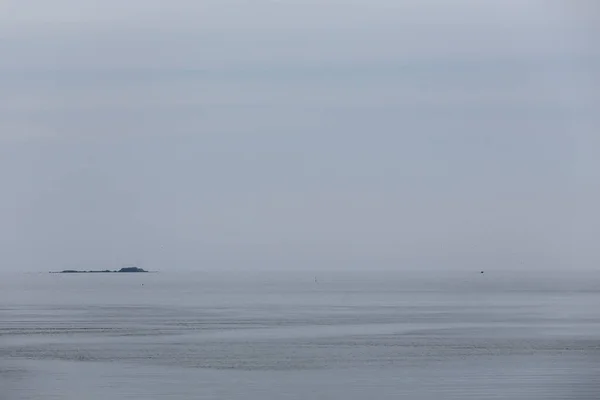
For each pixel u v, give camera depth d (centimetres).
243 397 8312
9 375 9900
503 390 8588
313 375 9762
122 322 19075
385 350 12425
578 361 10931
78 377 9700
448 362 10894
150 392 8619
